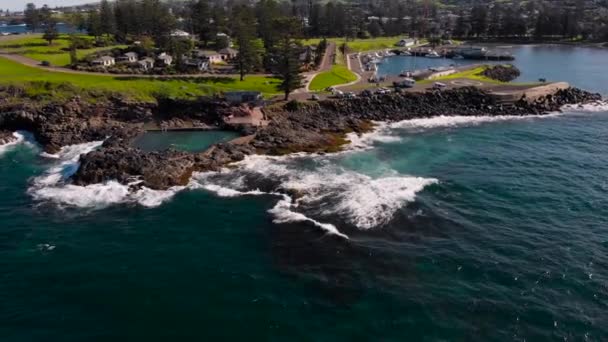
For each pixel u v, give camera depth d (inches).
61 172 3147.1
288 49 4562.0
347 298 1809.8
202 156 3304.6
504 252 2118.6
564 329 1641.2
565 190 2783.0
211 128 4099.4
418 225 2363.4
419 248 2150.6
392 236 2257.6
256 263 2054.6
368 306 1763.0
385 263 2030.0
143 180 2915.8
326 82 5423.2
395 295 1819.6
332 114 4384.8
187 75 5319.9
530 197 2689.5
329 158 3383.4
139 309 1779.0
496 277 1931.6
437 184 2874.0
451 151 3543.3
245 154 3425.2
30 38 7677.2
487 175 3034.0
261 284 1907.0
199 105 4306.1
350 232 2295.8
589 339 1594.5
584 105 4960.6
